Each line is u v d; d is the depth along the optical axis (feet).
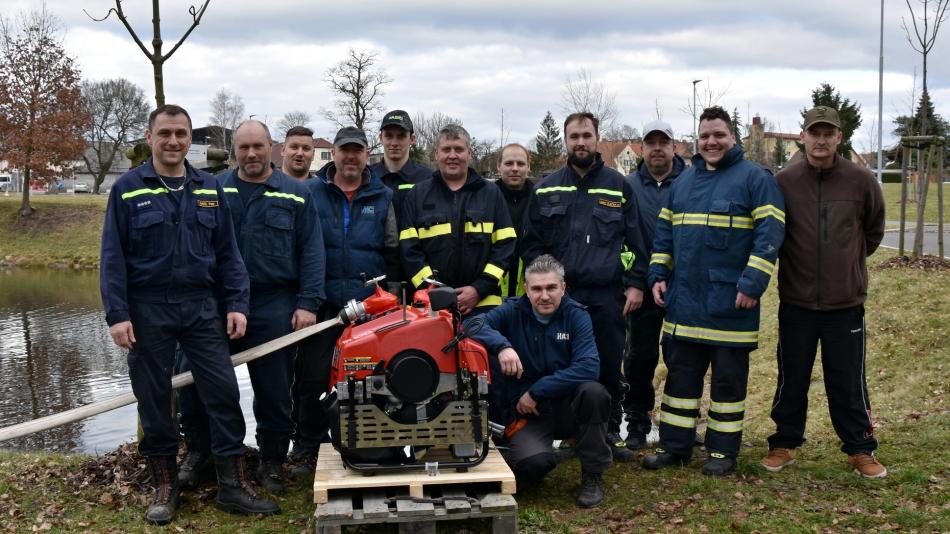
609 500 15.31
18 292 76.59
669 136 20.06
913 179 90.07
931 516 13.83
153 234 13.97
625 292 18.15
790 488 15.62
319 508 12.84
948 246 52.54
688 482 16.14
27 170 112.78
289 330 15.99
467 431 13.61
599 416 14.97
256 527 14.08
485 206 16.92
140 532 13.91
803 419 16.83
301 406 17.07
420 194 16.98
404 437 13.48
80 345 50.29
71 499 15.57
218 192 14.80
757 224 15.83
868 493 15.17
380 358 13.39
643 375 19.40
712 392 16.62
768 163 126.31
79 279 87.15
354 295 16.60
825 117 15.60
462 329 13.69
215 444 14.76
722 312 16.11
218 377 14.55
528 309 15.80
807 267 16.16
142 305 14.11
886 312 29.60
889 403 21.17
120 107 207.72
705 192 16.39
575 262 17.38
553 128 134.41
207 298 14.61
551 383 15.19
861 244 16.28
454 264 16.76
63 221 111.86
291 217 15.83
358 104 114.93
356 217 16.80
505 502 13.05
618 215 17.54
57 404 35.99
